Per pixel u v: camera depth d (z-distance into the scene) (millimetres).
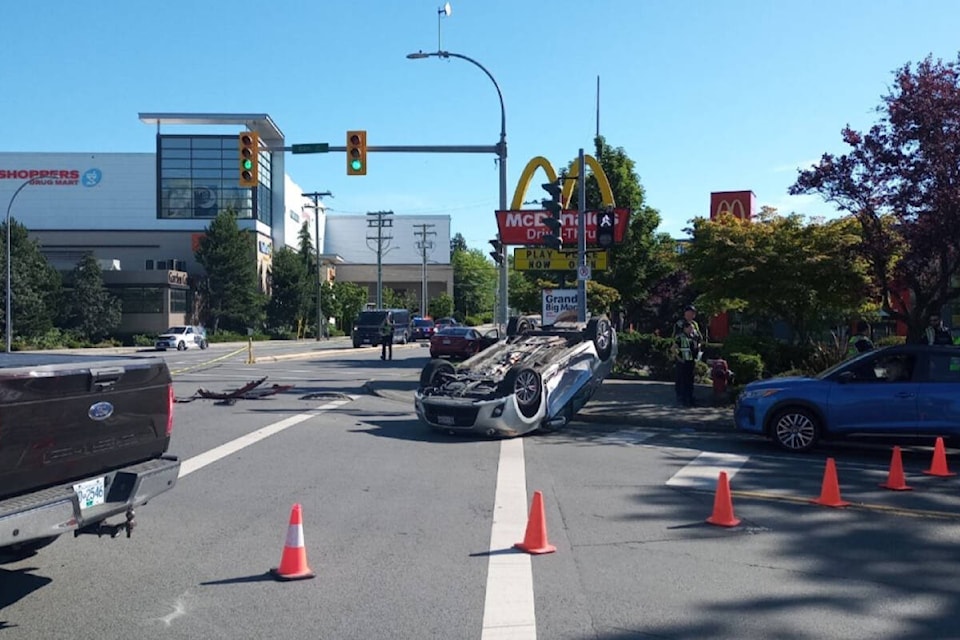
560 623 5340
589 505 8562
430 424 13359
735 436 13695
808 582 6164
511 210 25203
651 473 10289
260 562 6617
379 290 75625
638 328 32750
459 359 33812
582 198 19031
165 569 6441
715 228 18953
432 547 7031
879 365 11773
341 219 111312
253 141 21125
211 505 8508
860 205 15578
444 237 110688
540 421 13547
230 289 67188
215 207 76188
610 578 6242
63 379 5488
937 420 11281
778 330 31141
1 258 50375
